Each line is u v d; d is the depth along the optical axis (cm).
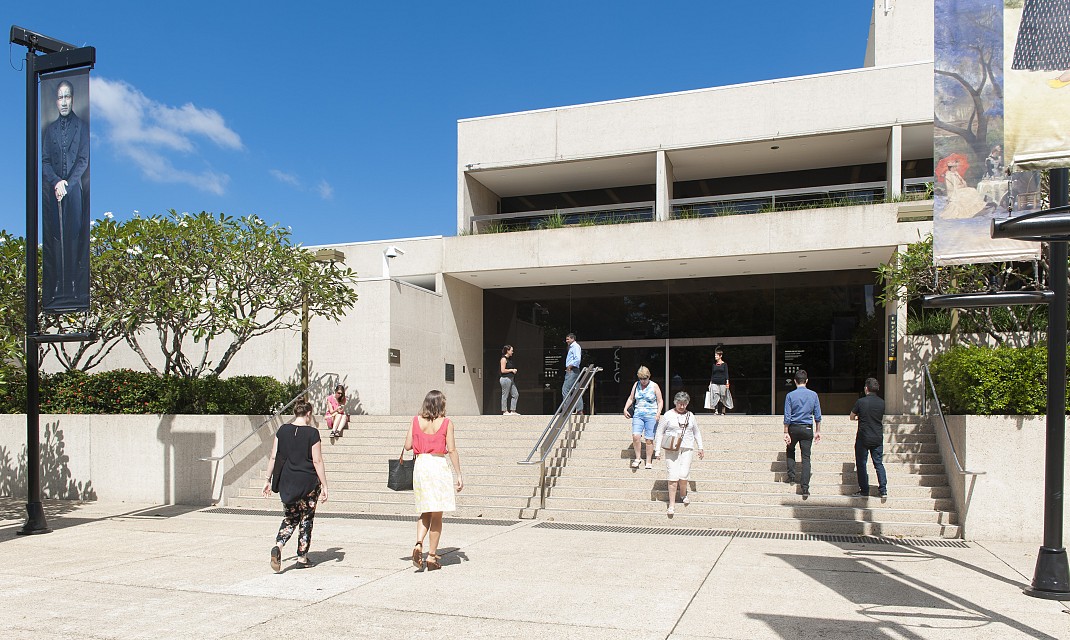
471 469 1272
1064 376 666
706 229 1812
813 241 1725
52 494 1360
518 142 2134
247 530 1017
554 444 1330
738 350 2031
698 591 664
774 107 1923
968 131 697
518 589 669
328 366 1767
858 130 1850
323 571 746
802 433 1082
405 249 2069
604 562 796
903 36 2180
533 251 1955
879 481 1048
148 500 1298
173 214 1353
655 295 2123
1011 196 681
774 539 953
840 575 735
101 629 547
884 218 1677
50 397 1419
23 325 1309
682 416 1074
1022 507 935
